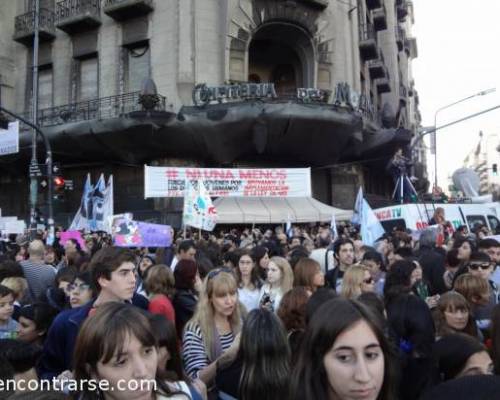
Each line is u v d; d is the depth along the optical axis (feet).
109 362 7.36
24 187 91.09
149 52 77.15
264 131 68.54
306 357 7.09
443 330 14.19
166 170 55.47
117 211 80.02
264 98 68.44
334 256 24.32
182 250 23.34
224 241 43.96
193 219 37.17
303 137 71.87
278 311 13.20
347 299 7.27
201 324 13.46
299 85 86.17
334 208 74.02
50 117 82.38
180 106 72.64
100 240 42.80
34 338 14.25
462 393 5.63
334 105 70.44
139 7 75.72
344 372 6.63
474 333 14.15
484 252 19.65
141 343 7.57
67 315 12.30
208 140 71.20
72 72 84.17
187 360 13.06
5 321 15.02
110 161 81.56
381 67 100.12
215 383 11.75
